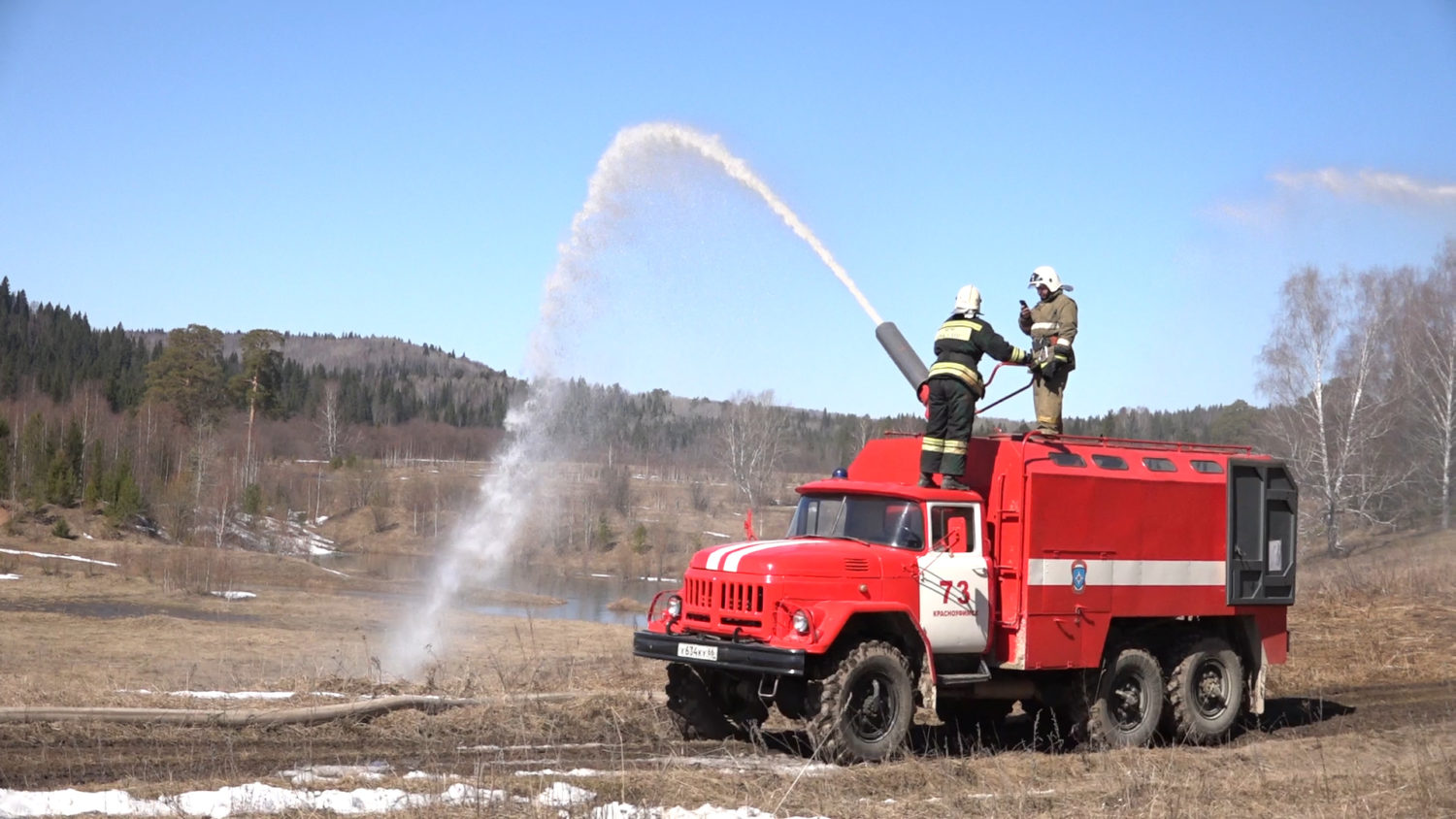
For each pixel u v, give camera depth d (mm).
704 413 135500
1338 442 49312
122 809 7504
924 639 10656
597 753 10398
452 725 11148
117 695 11469
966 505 11398
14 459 85000
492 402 194375
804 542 10906
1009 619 11367
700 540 77625
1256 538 13297
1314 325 50312
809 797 8688
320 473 102562
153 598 46031
